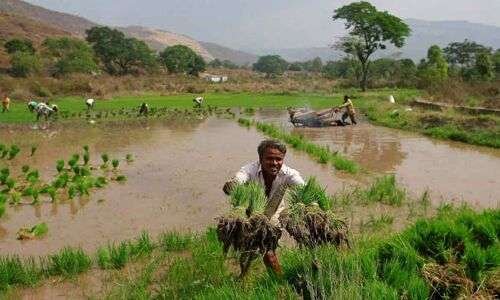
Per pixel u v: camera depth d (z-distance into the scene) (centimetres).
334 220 525
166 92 6556
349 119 3269
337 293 461
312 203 533
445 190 1259
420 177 1434
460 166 1609
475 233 632
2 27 13200
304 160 1720
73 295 668
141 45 11662
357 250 595
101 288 686
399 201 1095
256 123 2839
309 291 507
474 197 1186
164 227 979
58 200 1214
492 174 1466
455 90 3812
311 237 518
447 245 605
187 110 3862
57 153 1945
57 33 14838
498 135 2141
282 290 521
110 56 11306
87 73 8131
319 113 2909
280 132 2389
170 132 2589
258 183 559
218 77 12706
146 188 1310
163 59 12775
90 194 1261
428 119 2705
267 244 527
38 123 3006
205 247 765
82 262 749
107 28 11494
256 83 8394
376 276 526
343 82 7562
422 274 546
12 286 698
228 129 2708
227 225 511
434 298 535
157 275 713
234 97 5872
